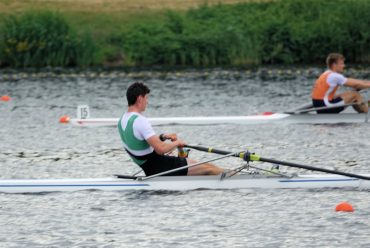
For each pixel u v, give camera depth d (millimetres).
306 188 63031
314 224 54562
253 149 81188
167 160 62156
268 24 167250
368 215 56250
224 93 128125
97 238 52344
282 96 124812
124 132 61656
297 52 167875
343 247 50188
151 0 191500
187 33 167875
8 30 164375
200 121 98625
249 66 162875
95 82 142625
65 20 166375
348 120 96500
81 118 98938
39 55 164625
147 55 166625
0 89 134250
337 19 168750
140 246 50812
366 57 168375
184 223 55062
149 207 58562
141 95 61219
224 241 51500
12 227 54688
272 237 52125
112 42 170125
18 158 77438
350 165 72125
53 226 54812
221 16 175125
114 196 61312
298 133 90062
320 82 95125
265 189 62781
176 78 146625
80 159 76625
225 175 62688
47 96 126625
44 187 62844
